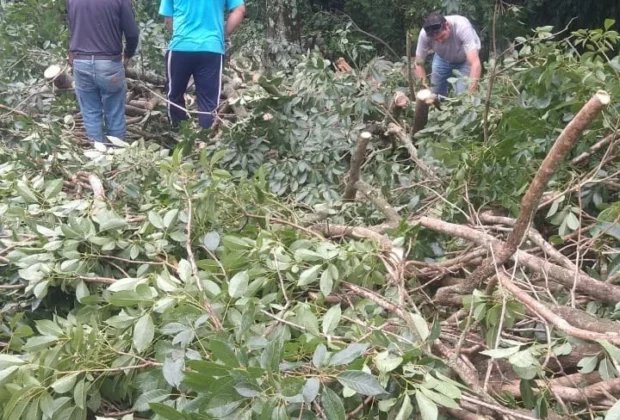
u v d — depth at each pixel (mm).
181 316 1433
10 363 1409
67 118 3250
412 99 3357
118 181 2578
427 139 2867
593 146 2129
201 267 1738
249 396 1081
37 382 1346
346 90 3131
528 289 1713
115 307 1686
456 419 1304
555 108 2217
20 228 2152
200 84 3840
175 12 3770
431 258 1987
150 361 1477
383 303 1562
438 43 4504
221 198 2068
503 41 6840
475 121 2656
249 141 3062
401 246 1756
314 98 3189
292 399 1073
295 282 1681
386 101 3246
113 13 3613
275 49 6297
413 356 1221
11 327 1642
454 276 1878
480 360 1544
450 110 3002
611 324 1381
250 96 3102
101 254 1894
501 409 1143
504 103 2723
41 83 3832
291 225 1988
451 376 1363
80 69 3645
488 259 1538
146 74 4426
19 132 3383
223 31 3861
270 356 1123
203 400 1148
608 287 1509
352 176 2320
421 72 4477
